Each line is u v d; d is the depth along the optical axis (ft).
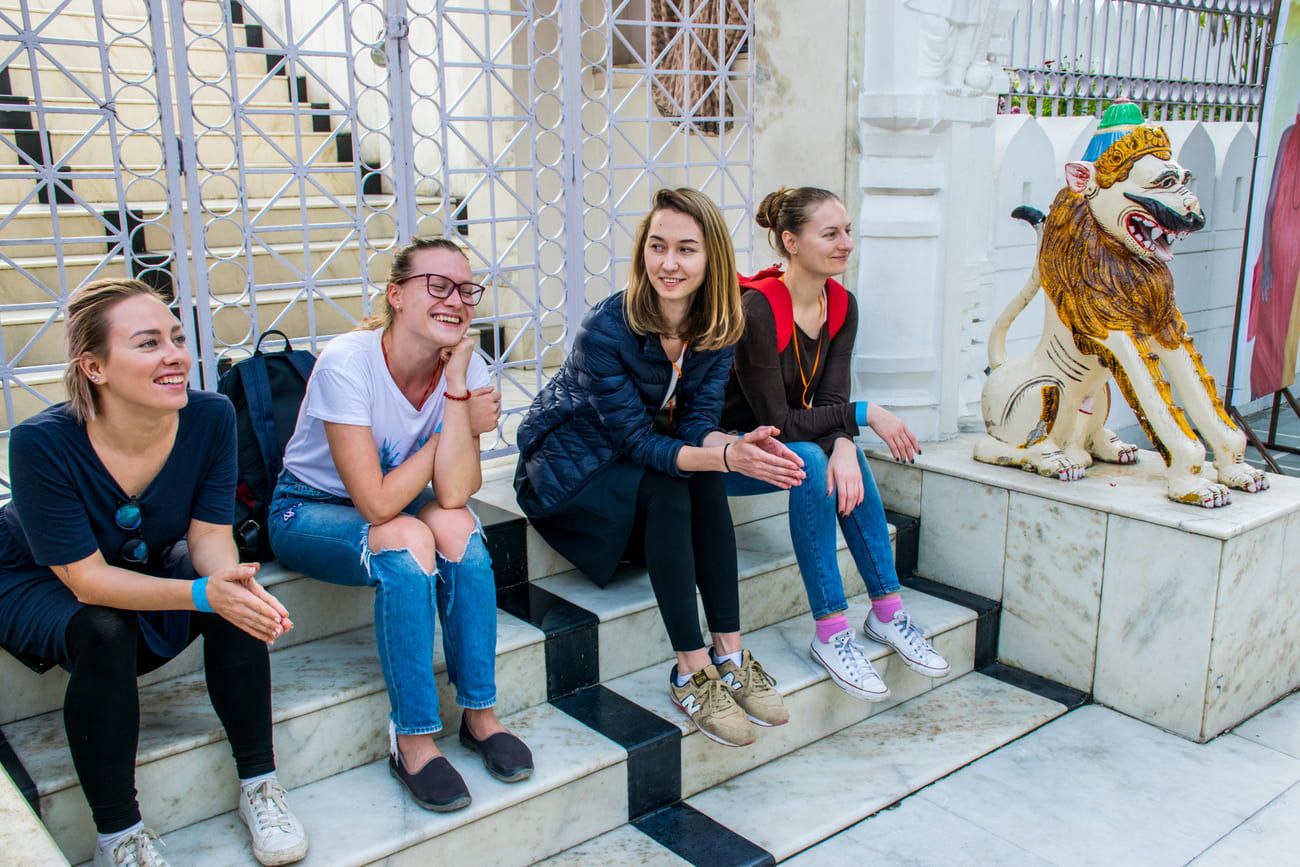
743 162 12.01
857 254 11.32
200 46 16.17
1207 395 9.59
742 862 7.39
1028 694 9.96
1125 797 8.34
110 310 5.80
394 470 7.10
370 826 6.79
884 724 9.38
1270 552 9.17
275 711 7.10
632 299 7.91
